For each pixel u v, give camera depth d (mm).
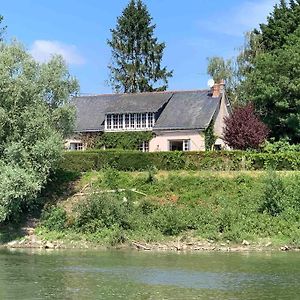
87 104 73188
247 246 40500
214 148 64938
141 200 46656
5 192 42875
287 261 34500
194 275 29688
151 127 66438
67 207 47625
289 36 68000
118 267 32375
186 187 49062
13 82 46250
